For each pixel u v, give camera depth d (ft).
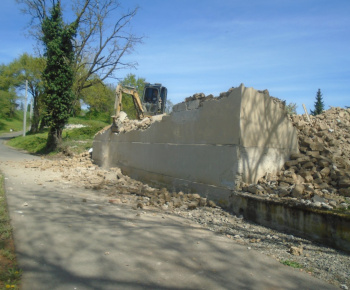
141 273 12.39
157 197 26.50
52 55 71.20
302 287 11.70
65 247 14.61
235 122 22.38
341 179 20.63
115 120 45.24
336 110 33.71
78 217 19.76
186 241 16.26
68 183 33.94
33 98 151.64
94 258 13.57
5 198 23.48
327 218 15.93
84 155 57.21
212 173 24.38
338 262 13.88
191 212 22.35
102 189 31.30
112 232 17.10
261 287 11.64
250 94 22.74
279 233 18.06
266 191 21.17
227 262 13.80
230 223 19.93
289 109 35.42
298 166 24.09
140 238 16.38
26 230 16.52
